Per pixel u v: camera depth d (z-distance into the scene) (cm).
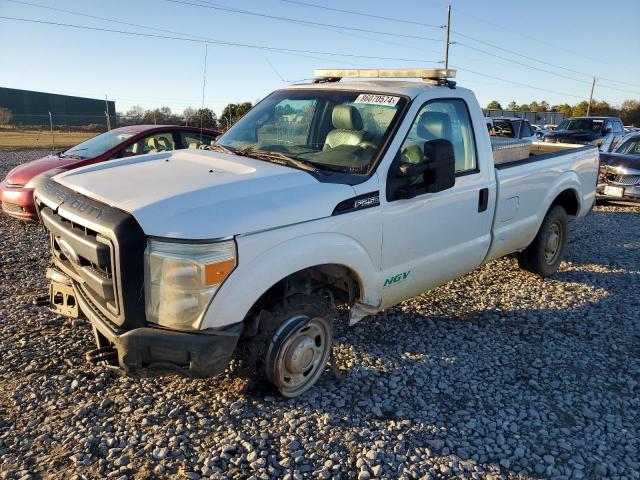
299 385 371
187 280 295
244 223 309
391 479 298
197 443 320
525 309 554
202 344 299
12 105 5028
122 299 300
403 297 443
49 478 287
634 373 431
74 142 3056
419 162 412
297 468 303
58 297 396
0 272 618
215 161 388
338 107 433
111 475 291
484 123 495
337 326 489
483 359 443
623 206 1234
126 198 316
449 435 339
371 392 384
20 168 847
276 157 404
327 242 352
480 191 480
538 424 356
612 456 327
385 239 396
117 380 387
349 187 368
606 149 1897
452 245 465
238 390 377
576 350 468
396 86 443
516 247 577
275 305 352
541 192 581
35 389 371
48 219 366
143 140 890
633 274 686
